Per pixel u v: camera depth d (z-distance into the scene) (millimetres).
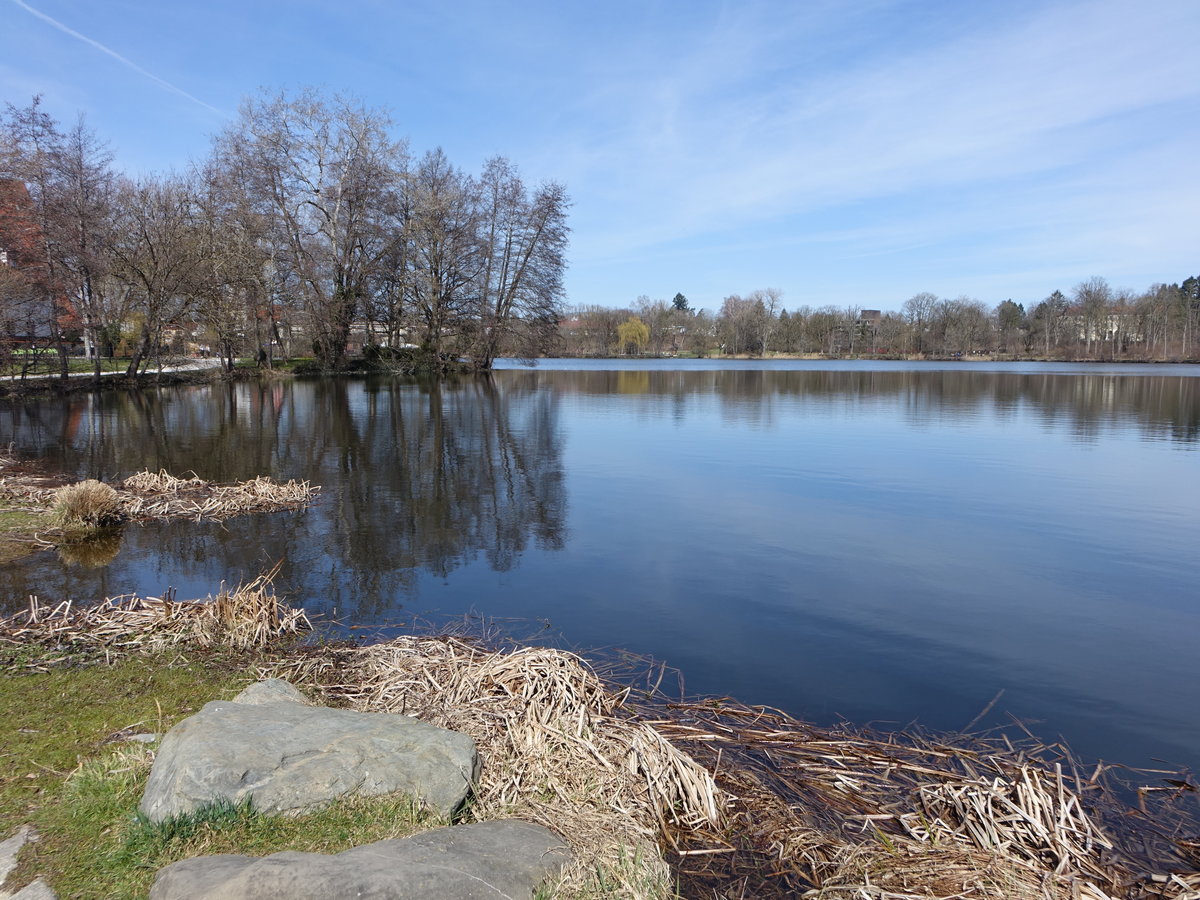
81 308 27328
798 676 5348
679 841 3381
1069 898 2914
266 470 13656
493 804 3367
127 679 4836
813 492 11984
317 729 3439
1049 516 10359
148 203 28719
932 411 25531
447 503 11047
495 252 43344
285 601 6789
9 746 3830
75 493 9297
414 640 5648
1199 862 3305
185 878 2473
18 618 6016
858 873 3115
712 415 24109
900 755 4238
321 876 2436
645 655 5691
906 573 7820
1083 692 5156
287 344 42281
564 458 15281
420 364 43688
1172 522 10000
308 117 36094
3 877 2684
